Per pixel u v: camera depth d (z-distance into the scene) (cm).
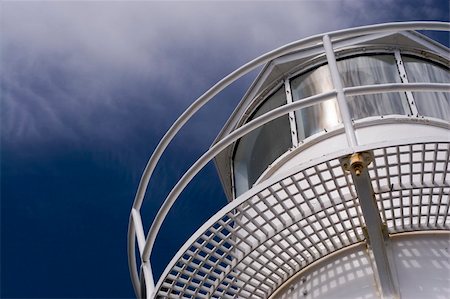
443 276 702
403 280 704
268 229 842
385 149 695
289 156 944
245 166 1084
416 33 1052
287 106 775
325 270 755
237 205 712
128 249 902
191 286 775
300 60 1072
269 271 812
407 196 726
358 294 713
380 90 748
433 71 1055
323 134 930
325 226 751
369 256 738
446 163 702
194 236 732
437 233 738
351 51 1059
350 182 723
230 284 777
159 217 812
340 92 751
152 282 802
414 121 919
